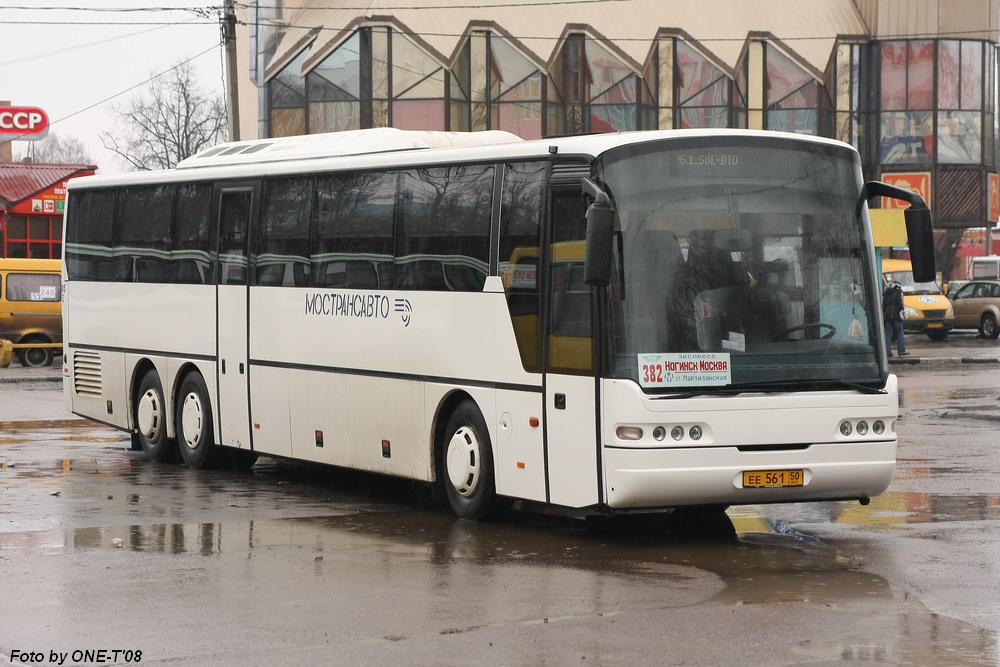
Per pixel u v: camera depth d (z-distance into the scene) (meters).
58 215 52.97
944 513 13.79
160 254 18.52
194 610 9.42
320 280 15.54
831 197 12.41
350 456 15.09
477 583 10.34
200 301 17.67
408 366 14.16
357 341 14.91
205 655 8.20
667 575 10.66
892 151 59.81
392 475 14.48
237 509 14.30
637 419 11.54
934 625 8.95
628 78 55.94
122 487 16.00
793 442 11.89
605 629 8.82
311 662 8.02
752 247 12.06
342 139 15.99
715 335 11.83
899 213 40.06
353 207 15.09
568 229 12.25
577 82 55.47
